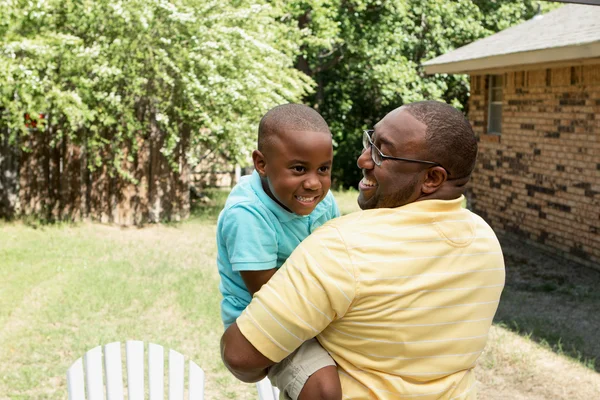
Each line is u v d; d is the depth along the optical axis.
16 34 9.70
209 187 17.30
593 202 9.70
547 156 10.89
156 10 10.68
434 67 12.96
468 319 1.64
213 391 5.30
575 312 7.76
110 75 10.66
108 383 3.27
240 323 1.62
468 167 1.67
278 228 1.81
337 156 20.19
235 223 1.78
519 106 11.76
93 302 7.34
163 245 10.70
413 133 1.63
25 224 11.75
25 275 8.35
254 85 11.09
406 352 1.60
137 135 12.17
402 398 1.61
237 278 1.86
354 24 18.48
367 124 20.95
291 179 1.73
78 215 12.27
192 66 10.84
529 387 5.55
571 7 11.59
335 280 1.55
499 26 19.72
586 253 9.91
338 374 1.66
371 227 1.61
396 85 18.69
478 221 1.75
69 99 10.12
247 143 11.56
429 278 1.59
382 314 1.57
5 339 6.21
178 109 11.37
